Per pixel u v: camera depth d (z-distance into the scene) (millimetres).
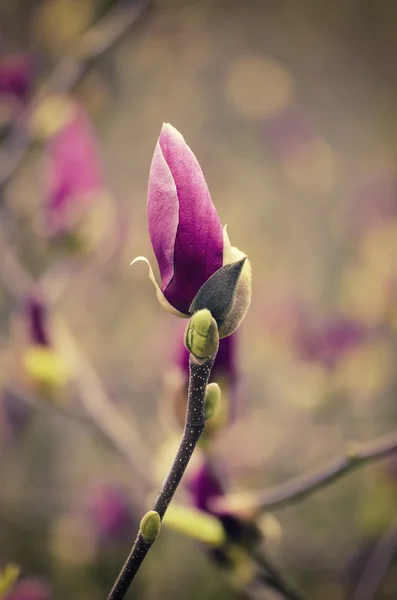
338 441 1172
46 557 1131
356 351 1117
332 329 1147
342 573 1088
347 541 1143
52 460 1217
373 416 1155
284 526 1168
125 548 1089
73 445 1226
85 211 809
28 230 1145
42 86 1032
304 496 555
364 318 1148
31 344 725
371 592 807
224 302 418
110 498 1085
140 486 823
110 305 1316
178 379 581
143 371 1271
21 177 1148
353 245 1362
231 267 416
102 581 1095
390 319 1146
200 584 1088
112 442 752
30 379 730
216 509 565
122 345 1308
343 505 1166
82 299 1306
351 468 536
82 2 1176
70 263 875
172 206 412
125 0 969
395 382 1151
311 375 1119
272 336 1185
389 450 527
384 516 1008
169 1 1374
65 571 1106
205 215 417
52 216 812
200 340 416
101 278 1283
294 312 1220
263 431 1162
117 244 1253
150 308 1320
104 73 1335
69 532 1104
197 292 420
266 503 560
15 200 1138
